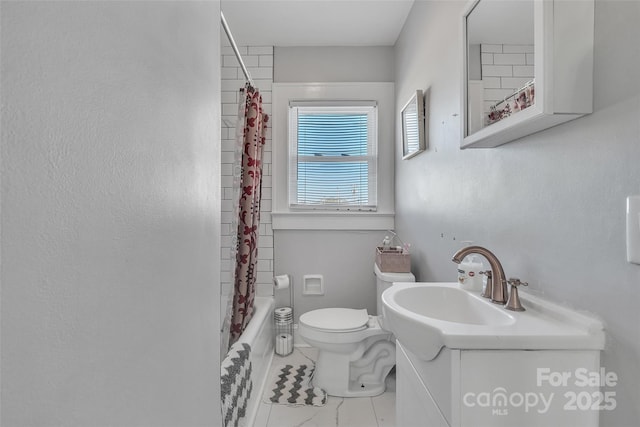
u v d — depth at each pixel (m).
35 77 0.26
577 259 0.79
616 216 0.69
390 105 2.62
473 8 1.13
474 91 1.12
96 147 0.33
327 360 1.92
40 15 0.26
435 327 0.80
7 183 0.24
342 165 2.67
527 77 0.83
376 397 1.87
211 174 0.69
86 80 0.31
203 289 0.63
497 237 1.12
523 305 0.94
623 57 0.67
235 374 1.33
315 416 1.69
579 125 0.78
